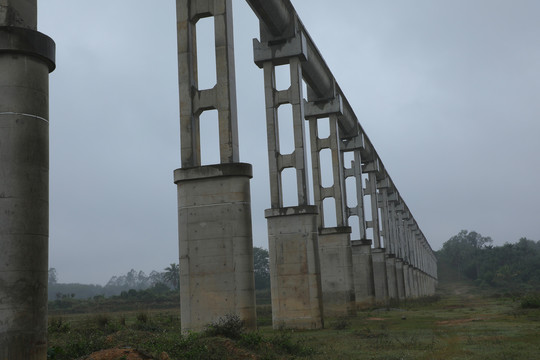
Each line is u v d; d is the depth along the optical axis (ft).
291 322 93.50
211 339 50.29
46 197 35.29
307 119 138.31
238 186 64.85
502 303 169.27
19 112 34.19
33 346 33.01
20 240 33.22
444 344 61.11
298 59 103.81
